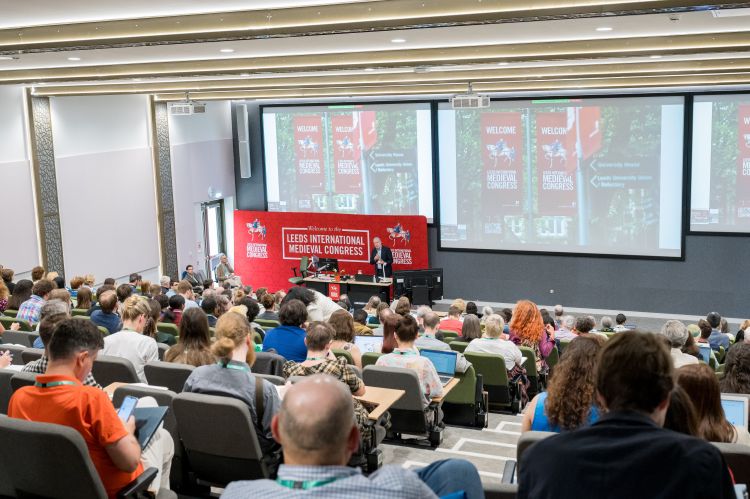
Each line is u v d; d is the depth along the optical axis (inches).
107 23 340.8
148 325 281.7
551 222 729.0
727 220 674.8
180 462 187.6
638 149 690.2
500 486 111.0
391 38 380.5
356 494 62.9
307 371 210.7
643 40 397.4
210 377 175.2
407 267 764.6
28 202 605.3
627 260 710.5
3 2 284.8
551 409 137.1
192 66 476.4
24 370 180.4
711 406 135.6
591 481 68.7
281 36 322.0
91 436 133.6
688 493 65.2
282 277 818.2
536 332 359.9
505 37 385.7
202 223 827.4
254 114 830.5
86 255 661.3
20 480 136.9
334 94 699.4
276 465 181.3
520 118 722.8
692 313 697.6
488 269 759.7
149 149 733.3
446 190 761.6
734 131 661.3
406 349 269.7
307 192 818.2
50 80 506.3
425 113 754.8
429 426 275.9
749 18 331.0
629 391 72.5
